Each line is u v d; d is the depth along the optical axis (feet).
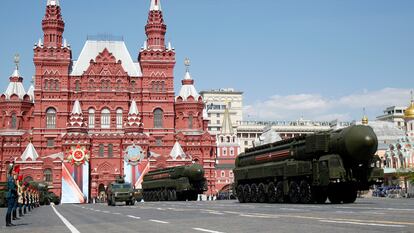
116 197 211.41
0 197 231.50
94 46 459.32
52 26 436.76
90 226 85.05
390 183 343.05
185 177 276.00
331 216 82.48
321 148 135.85
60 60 433.07
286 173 150.00
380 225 62.90
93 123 432.25
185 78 464.65
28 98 440.45
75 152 400.88
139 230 72.18
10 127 430.61
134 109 427.74
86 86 435.94
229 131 631.97
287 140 158.40
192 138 443.73
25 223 99.40
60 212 154.81
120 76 441.27
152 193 332.39
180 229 70.49
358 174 136.15
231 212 109.09
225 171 526.57
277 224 71.72
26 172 403.34
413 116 518.37
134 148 413.18
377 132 536.83
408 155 377.91
